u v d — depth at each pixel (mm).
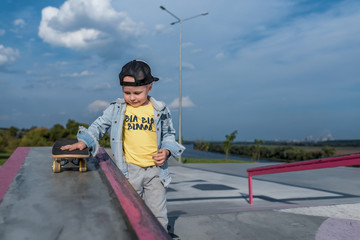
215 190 6863
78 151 1856
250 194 5273
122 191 1427
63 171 1927
